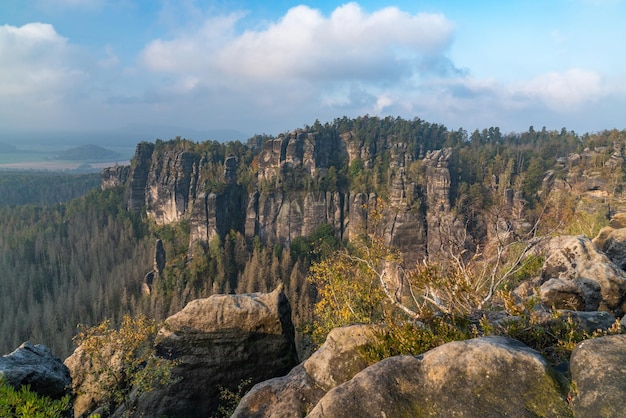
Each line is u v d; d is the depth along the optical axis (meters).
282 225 181.38
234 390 24.48
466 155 163.50
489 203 129.38
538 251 24.61
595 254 22.38
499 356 7.36
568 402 6.39
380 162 188.88
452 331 10.53
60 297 125.56
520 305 11.38
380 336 11.30
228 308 25.47
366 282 22.67
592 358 6.61
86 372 25.03
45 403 9.12
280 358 25.12
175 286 140.12
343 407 7.62
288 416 11.34
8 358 15.62
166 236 185.62
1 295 134.38
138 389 22.39
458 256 16.45
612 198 105.81
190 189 194.50
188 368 24.36
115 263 164.62
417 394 7.52
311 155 185.62
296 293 115.56
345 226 179.25
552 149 157.62
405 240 146.00
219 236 162.62
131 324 24.08
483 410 6.71
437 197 141.25
